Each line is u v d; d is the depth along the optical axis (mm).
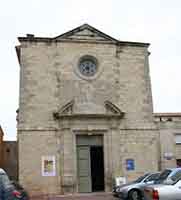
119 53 26406
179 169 13016
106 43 26328
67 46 25734
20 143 24031
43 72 25141
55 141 24469
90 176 24812
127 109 25750
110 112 25297
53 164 24172
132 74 26328
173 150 32469
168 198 10961
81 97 25250
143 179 19641
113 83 25906
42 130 24406
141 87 26281
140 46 26859
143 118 25875
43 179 23906
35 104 24641
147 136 25672
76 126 24766
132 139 25422
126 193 18906
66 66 25469
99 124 25094
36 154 24094
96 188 25141
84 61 26031
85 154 24984
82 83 25453
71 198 21672
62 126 24594
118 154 25000
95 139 25266
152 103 26219
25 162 23875
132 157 25188
